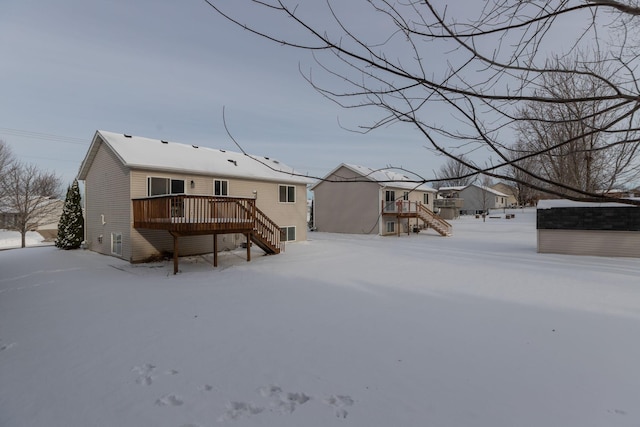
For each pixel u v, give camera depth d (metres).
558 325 5.59
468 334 5.23
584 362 4.21
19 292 8.23
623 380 3.74
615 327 5.45
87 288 8.62
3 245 27.20
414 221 28.23
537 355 4.44
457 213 50.25
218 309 6.68
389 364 4.22
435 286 8.66
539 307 6.66
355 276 10.09
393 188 25.56
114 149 13.52
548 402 3.33
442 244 19.25
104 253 15.33
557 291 7.98
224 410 3.26
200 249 15.00
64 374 4.01
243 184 16.67
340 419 3.10
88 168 16.70
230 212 14.30
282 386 3.70
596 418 3.05
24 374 4.02
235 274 10.54
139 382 3.81
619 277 9.52
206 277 10.10
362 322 5.83
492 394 3.50
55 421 3.11
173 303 7.15
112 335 5.25
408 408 3.27
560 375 3.88
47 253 16.00
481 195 55.56
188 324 5.77
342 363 4.26
